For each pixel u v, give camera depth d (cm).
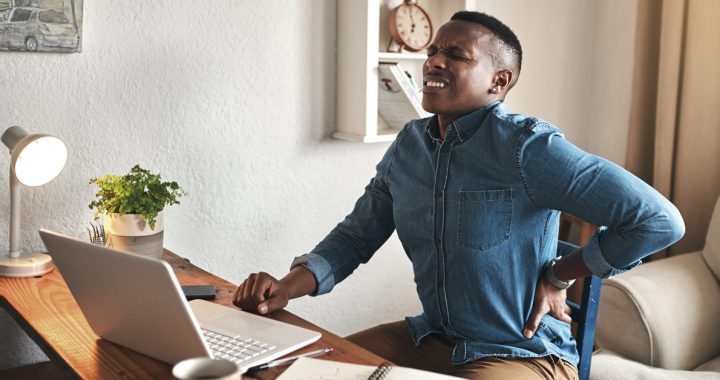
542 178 144
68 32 183
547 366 149
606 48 303
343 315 257
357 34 227
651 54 282
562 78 299
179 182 211
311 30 229
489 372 145
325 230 245
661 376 196
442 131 164
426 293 164
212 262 222
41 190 189
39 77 184
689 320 216
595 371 200
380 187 176
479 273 153
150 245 174
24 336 194
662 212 140
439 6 258
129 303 113
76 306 144
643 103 284
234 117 218
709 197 273
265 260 233
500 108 157
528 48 286
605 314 218
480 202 152
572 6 297
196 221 216
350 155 246
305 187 237
